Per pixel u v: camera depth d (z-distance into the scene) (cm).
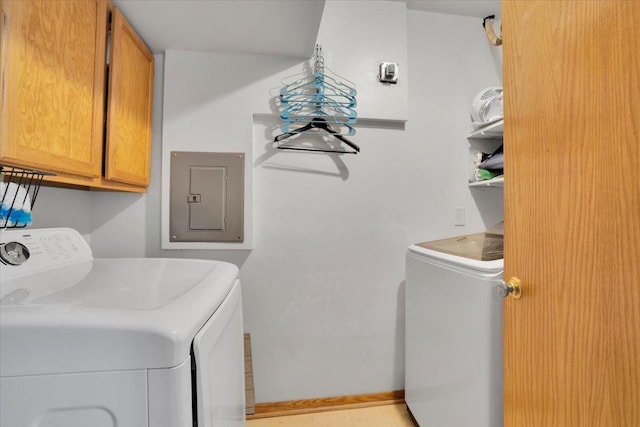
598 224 57
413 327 162
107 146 118
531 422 76
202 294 69
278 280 182
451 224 199
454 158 199
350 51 179
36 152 81
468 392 116
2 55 69
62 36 91
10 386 50
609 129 55
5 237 84
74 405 51
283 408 179
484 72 202
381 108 182
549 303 70
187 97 165
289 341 183
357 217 189
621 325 53
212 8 127
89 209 165
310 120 176
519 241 80
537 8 72
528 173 76
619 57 52
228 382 81
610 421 55
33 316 52
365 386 189
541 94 71
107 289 72
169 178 165
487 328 107
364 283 190
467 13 198
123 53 129
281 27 142
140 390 52
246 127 169
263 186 181
